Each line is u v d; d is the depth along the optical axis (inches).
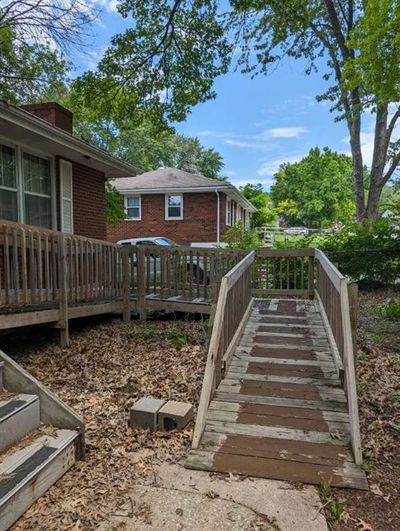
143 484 99.7
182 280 293.4
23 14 375.2
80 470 105.7
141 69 416.5
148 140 1352.1
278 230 1010.1
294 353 183.0
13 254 189.8
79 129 1113.4
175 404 136.6
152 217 762.2
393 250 441.7
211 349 142.1
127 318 293.0
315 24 624.4
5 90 506.3
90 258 253.3
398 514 89.5
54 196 336.5
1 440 98.7
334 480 100.5
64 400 157.8
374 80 392.2
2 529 80.9
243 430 123.9
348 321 140.4
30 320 205.6
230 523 85.8
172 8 375.9
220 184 738.8
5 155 285.4
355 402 123.3
